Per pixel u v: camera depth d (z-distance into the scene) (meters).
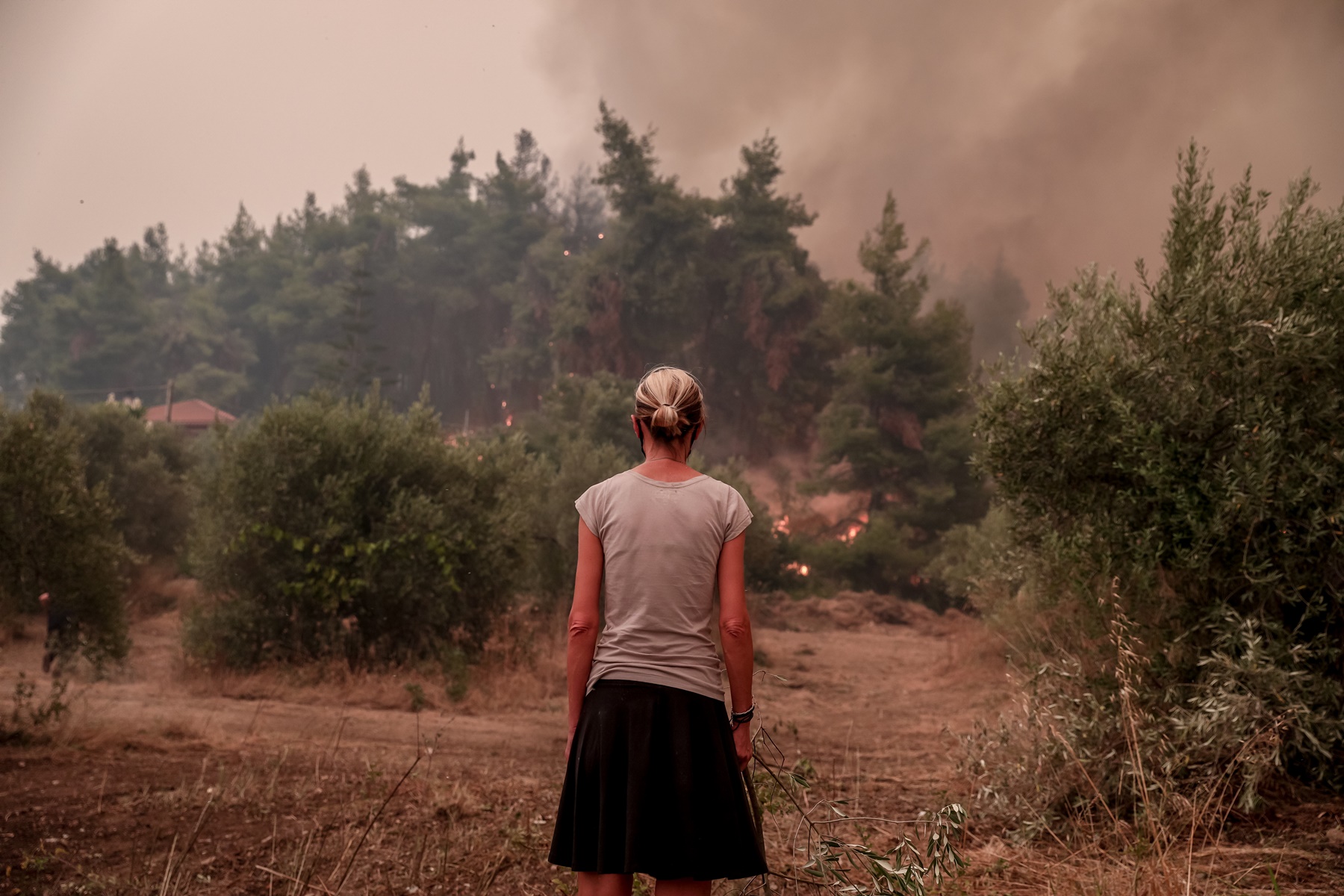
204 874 3.53
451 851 3.86
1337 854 3.33
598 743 2.04
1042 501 5.15
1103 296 5.23
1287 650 4.25
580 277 62.25
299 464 11.13
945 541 31.84
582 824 2.02
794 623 23.84
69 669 8.95
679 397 2.27
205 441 28.19
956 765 5.35
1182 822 3.59
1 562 7.39
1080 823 3.93
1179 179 5.19
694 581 2.13
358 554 10.91
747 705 2.12
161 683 9.74
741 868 1.99
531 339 94.88
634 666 2.08
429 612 11.00
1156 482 4.55
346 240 110.19
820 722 8.55
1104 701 4.43
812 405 59.34
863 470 44.06
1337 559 4.28
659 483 2.20
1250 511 4.30
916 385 42.78
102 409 19.53
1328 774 4.13
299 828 4.21
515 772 5.82
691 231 60.31
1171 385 4.88
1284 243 4.74
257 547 10.70
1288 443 4.50
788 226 64.19
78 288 104.00
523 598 15.19
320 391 12.03
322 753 6.19
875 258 44.78
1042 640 5.15
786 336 58.62
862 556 36.34
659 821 1.97
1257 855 3.37
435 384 104.44
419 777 5.36
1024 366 5.19
